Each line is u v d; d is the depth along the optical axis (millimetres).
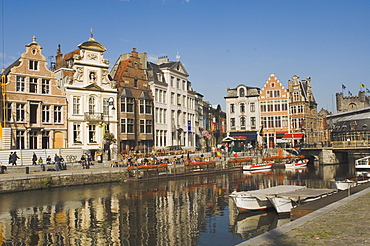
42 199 25000
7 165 33562
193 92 65875
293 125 68500
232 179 38969
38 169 32250
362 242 8734
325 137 80500
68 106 43500
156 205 23359
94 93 45812
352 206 13672
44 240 15688
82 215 20375
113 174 34531
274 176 41906
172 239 15867
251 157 54656
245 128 71375
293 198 19406
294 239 9102
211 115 80125
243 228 17562
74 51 48656
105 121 46500
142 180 35438
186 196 26969
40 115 40750
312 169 50781
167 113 57188
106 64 47594
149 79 54719
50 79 41969
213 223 18609
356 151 57000
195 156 50906
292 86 69438
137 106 51469
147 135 51750
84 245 15039
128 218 19719
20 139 39094
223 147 67125
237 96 72188
